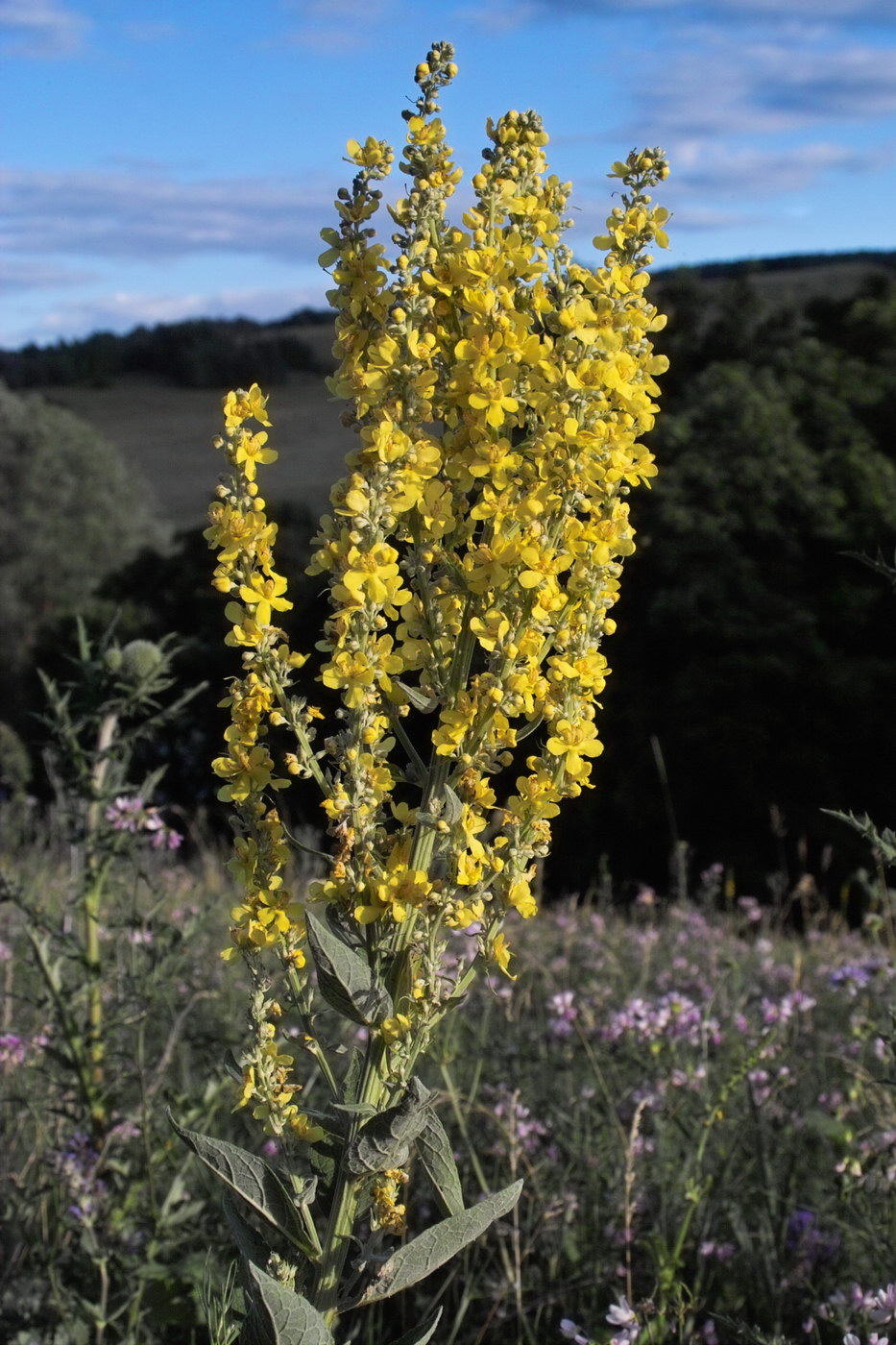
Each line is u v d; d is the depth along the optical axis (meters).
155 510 37.31
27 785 16.52
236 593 1.87
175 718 3.50
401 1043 1.78
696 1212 3.14
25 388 72.19
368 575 1.75
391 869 1.84
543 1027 4.37
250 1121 3.57
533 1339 2.78
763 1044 3.22
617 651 17.67
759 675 16.41
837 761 16.77
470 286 1.83
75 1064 3.27
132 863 3.52
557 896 17.17
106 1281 2.87
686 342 22.69
